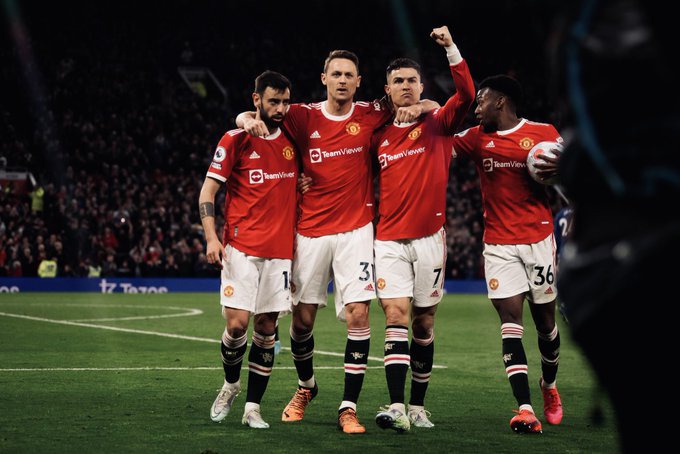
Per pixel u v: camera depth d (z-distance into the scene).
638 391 3.83
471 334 26.25
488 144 11.47
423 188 11.19
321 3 78.62
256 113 11.23
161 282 49.38
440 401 13.50
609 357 3.88
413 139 11.26
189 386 14.59
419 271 11.27
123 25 74.00
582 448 9.79
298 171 11.48
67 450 9.33
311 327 11.63
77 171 57.94
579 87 3.80
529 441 10.22
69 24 71.62
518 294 11.42
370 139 11.46
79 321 29.42
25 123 62.84
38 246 47.88
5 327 26.67
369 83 74.44
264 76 11.11
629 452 3.95
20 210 49.38
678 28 3.55
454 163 59.84
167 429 10.72
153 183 56.66
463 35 73.81
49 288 47.53
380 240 11.34
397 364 10.80
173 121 63.53
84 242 49.47
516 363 11.10
